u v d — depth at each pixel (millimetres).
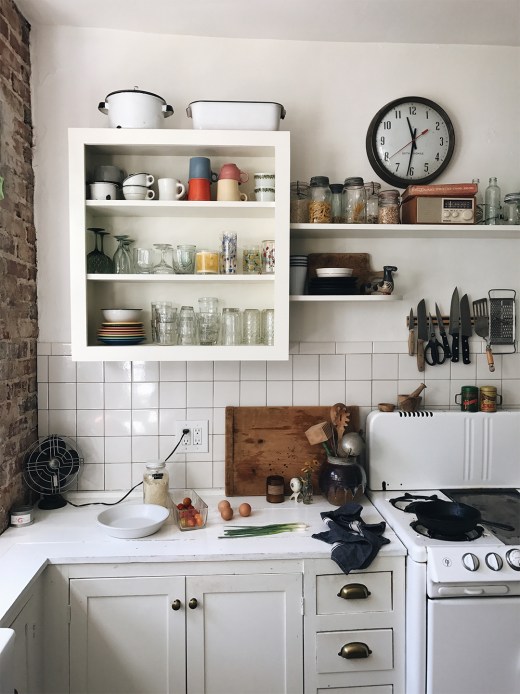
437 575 1706
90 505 2197
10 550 1784
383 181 2324
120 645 1779
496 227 2139
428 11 2061
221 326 2174
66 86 2207
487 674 1749
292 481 2215
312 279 2152
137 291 2252
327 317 2340
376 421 2244
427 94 2326
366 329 2352
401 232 2211
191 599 1780
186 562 1774
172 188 2051
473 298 2365
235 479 2295
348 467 2160
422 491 2254
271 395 2332
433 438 2262
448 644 1738
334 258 2309
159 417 2301
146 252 2098
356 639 1820
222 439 2322
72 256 1974
